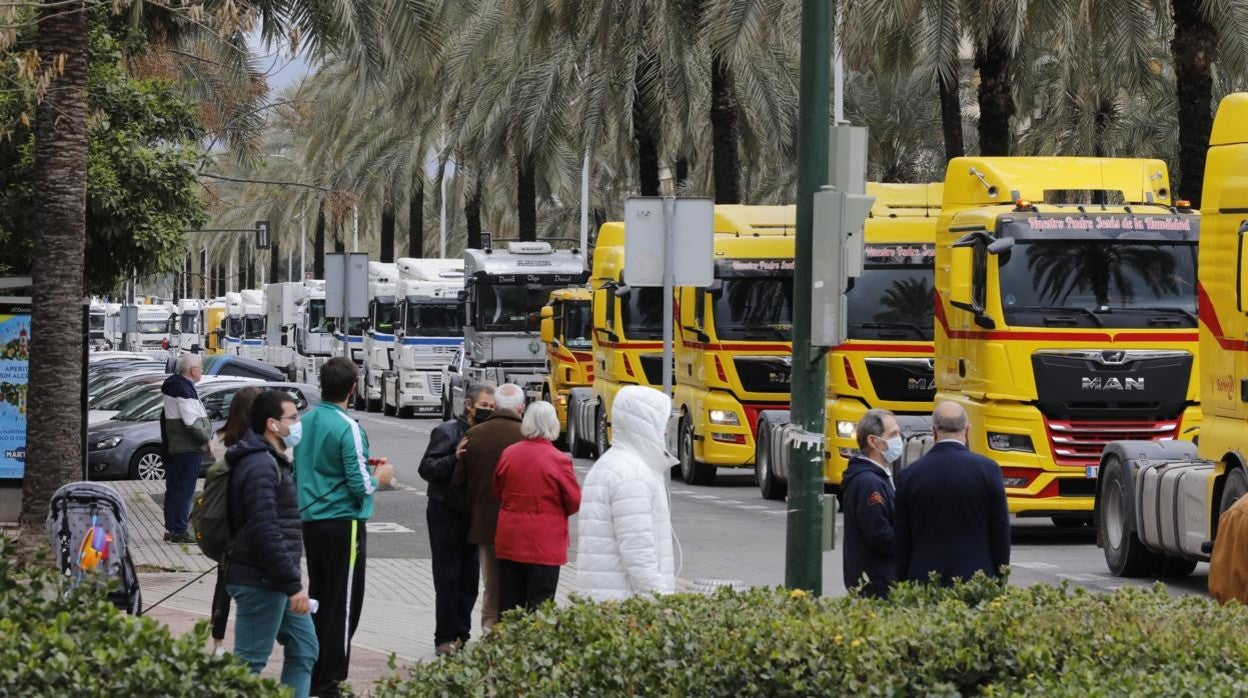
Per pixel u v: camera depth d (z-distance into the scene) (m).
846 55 61.78
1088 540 43.97
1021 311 41.09
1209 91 52.38
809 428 21.61
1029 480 41.28
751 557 39.47
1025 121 96.75
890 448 21.48
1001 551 20.95
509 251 91.62
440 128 107.88
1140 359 41.19
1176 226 41.62
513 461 22.92
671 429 62.25
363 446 21.92
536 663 15.28
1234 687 13.33
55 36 33.06
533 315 82.88
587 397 73.62
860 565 21.12
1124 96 84.38
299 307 142.75
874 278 50.66
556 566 22.81
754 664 14.57
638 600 17.03
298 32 30.84
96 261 51.31
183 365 40.56
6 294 42.66
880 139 96.25
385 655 25.67
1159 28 60.62
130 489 57.25
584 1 70.38
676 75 74.50
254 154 59.38
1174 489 34.22
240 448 19.09
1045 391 41.06
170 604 30.34
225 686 12.73
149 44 54.22
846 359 50.44
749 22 60.06
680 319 60.47
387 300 119.69
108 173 48.84
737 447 56.72
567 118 89.25
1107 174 43.50
